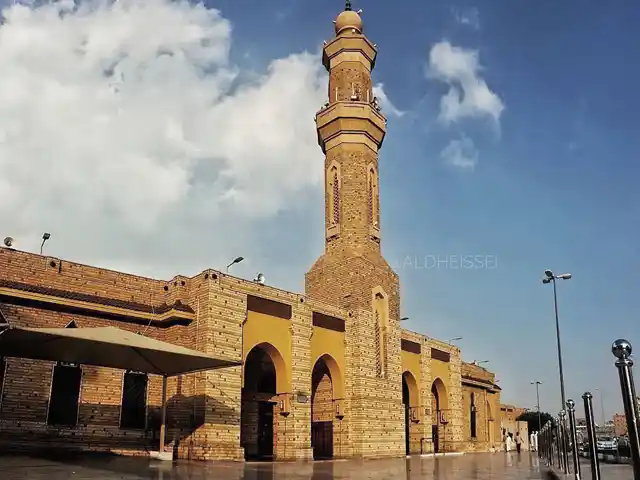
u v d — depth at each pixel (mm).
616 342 8484
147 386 29359
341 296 41625
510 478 22750
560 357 39312
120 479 15688
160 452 25031
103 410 27578
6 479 14352
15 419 24938
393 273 45125
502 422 79312
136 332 29344
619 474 28328
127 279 29984
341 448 37812
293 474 21109
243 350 30938
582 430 64812
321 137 46969
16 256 26641
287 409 33031
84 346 22719
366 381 38938
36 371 25938
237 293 31031
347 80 47344
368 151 45906
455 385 51344
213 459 27484
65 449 24484
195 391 28641
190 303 30266
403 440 41156
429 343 48594
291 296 34688
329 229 44719
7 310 25406
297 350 34250
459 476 23500
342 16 49031
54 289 27312
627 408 8211
